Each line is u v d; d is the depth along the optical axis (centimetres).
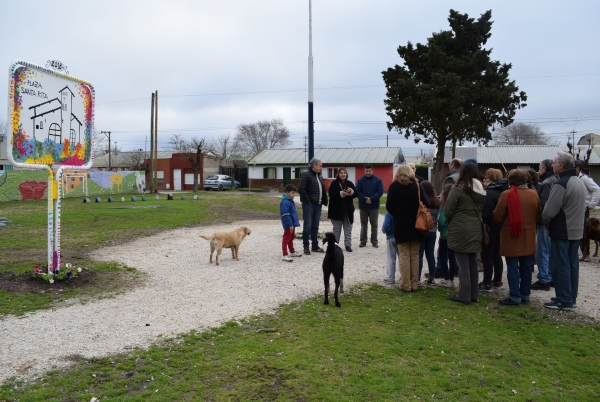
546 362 454
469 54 3173
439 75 3030
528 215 614
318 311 593
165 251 1012
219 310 595
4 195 2462
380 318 566
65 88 757
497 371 432
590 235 913
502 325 552
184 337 500
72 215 1666
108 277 754
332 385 394
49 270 712
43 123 712
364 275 796
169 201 2522
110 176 3309
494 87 3058
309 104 1201
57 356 448
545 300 659
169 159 5009
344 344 481
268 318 566
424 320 561
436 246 1164
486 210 680
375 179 1053
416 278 693
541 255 722
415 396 380
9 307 589
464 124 3077
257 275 785
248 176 4506
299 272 809
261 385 392
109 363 434
